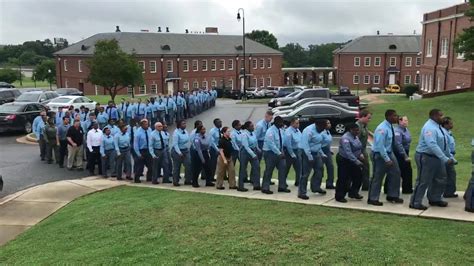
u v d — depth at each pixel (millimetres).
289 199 10422
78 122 15719
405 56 86500
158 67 70375
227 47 79750
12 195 12320
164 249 7738
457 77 43094
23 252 8398
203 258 7277
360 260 6762
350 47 88562
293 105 27438
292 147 11242
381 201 9844
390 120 9445
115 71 43281
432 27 51062
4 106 24844
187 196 11125
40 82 96938
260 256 7176
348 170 9883
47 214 10828
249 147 11688
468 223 8195
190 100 32219
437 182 9117
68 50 70562
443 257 6730
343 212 9180
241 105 44219
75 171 15516
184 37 76375
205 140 12359
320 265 6730
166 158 13125
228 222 8789
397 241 7340
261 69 83812
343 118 22953
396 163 9594
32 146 20766
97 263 7434
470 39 28016
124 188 12656
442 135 8977
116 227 9023
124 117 26266
